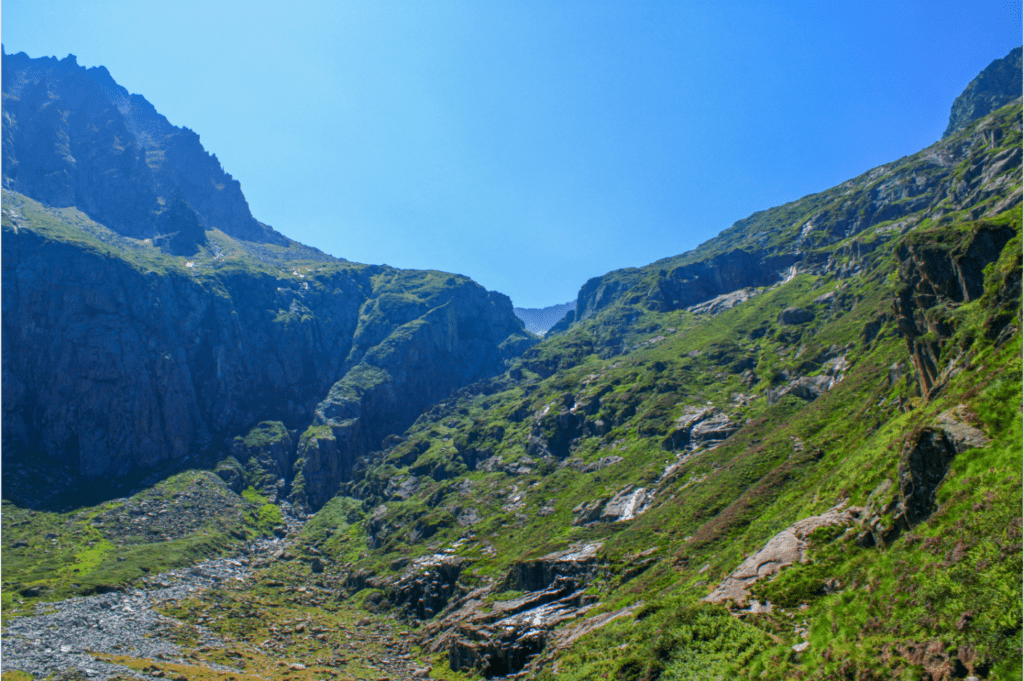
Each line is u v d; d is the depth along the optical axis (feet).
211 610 330.95
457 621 279.28
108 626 292.81
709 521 243.60
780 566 141.28
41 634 272.72
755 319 577.43
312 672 238.27
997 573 88.48
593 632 190.70
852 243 556.92
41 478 519.19
